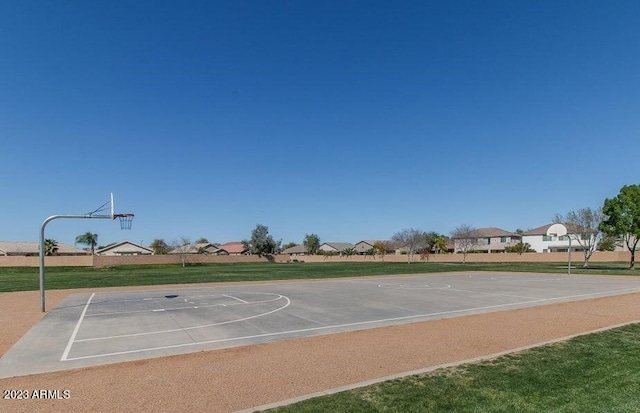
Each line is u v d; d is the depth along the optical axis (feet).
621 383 19.88
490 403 17.49
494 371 21.88
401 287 76.64
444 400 17.84
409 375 21.49
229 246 376.48
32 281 100.32
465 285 80.02
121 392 19.93
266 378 21.90
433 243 283.59
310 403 17.66
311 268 162.81
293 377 22.04
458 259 233.55
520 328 35.09
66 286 82.53
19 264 181.27
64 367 24.66
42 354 27.89
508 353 25.66
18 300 59.21
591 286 75.66
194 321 40.32
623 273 112.16
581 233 151.84
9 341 32.12
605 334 30.99
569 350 26.18
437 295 62.23
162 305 52.29
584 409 16.80
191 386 20.67
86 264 187.93
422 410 16.83
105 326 37.99
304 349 28.55
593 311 44.47
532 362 23.50
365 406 17.25
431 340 30.86
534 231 252.62
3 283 93.04
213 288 76.02
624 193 126.41
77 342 31.45
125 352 28.22
